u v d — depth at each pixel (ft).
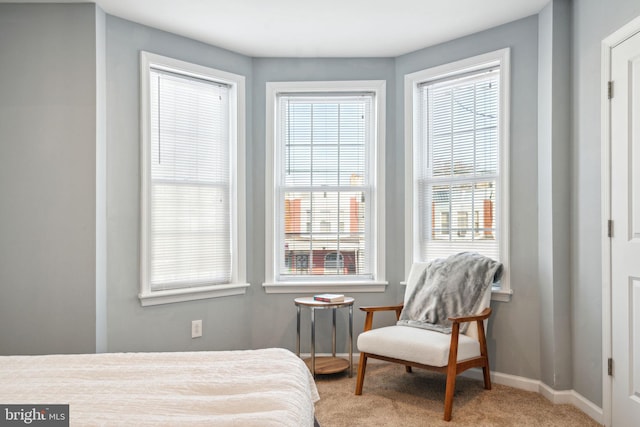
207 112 12.25
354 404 9.77
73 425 4.10
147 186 10.87
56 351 9.64
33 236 9.60
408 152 12.60
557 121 9.86
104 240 10.16
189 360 6.27
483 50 11.36
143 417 4.33
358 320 12.91
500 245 11.08
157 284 11.21
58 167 9.70
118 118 10.46
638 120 7.80
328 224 13.20
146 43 10.94
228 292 12.28
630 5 7.94
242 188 12.59
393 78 12.93
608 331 8.55
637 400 7.82
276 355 6.50
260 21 10.75
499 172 11.19
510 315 10.87
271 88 12.90
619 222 8.26
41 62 9.70
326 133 13.19
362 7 10.08
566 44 9.86
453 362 9.12
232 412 4.61
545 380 10.15
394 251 12.87
